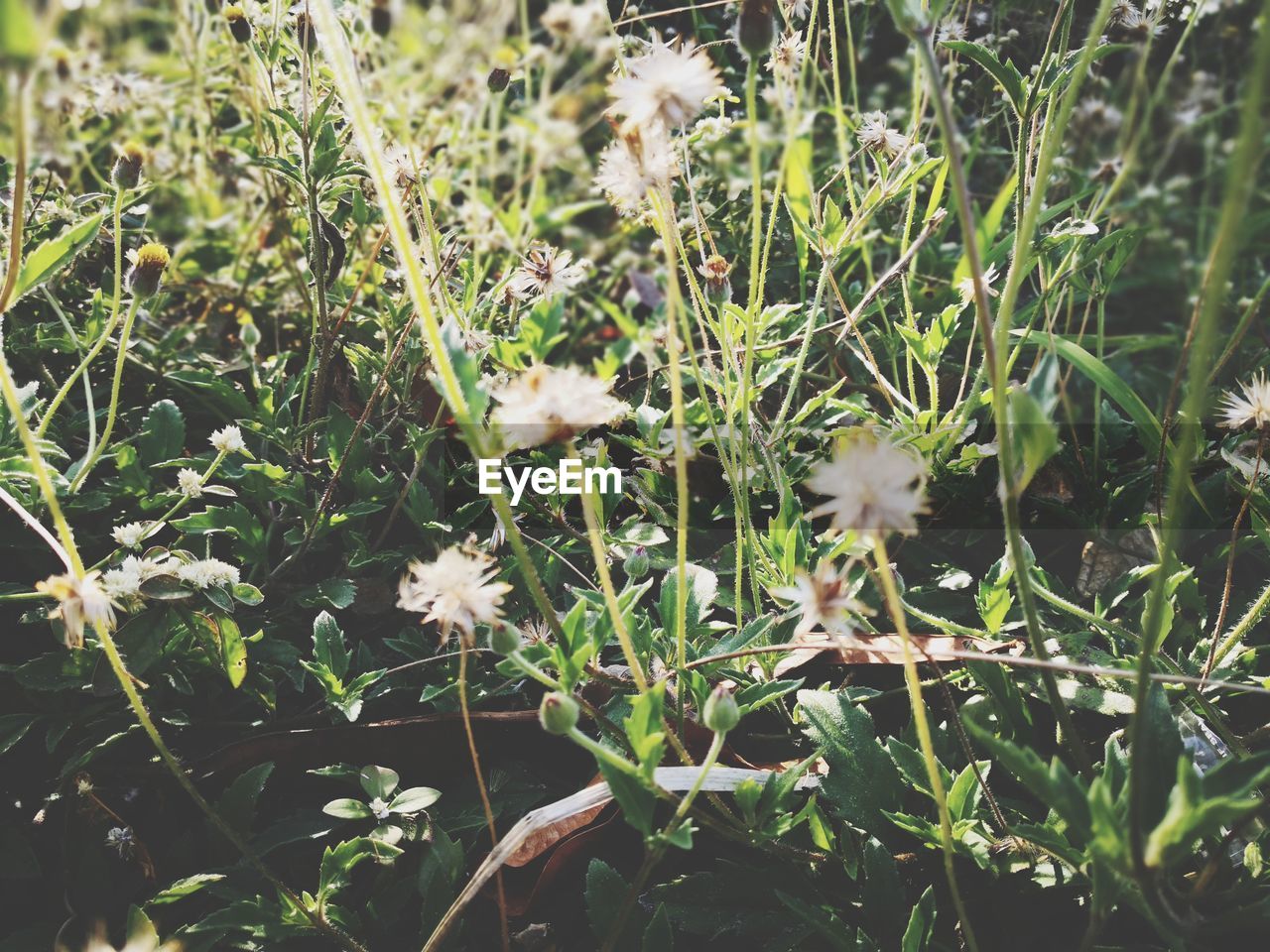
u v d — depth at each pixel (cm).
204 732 30
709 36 50
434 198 36
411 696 31
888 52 53
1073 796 16
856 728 26
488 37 27
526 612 32
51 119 21
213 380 37
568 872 26
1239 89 35
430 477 38
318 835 26
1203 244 33
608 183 22
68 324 36
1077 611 27
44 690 28
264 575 34
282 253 39
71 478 32
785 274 47
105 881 26
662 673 26
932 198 33
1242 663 28
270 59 38
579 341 43
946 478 34
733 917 24
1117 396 33
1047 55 31
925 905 22
